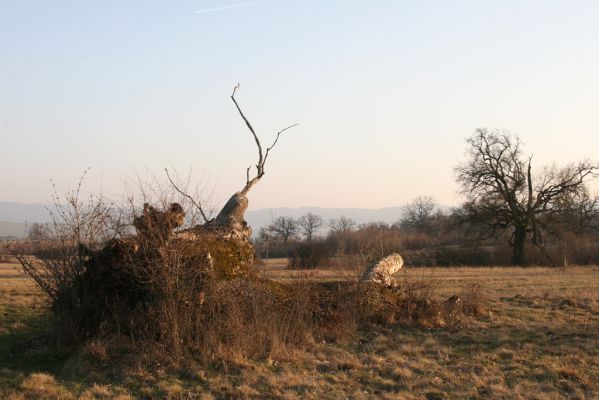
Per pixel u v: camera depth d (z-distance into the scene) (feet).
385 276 55.57
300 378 34.96
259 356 38.75
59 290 40.47
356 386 34.27
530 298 70.44
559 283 97.14
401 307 52.80
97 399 31.37
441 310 53.21
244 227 49.14
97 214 41.34
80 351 37.81
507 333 48.32
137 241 40.29
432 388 33.91
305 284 47.93
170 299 38.24
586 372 36.99
